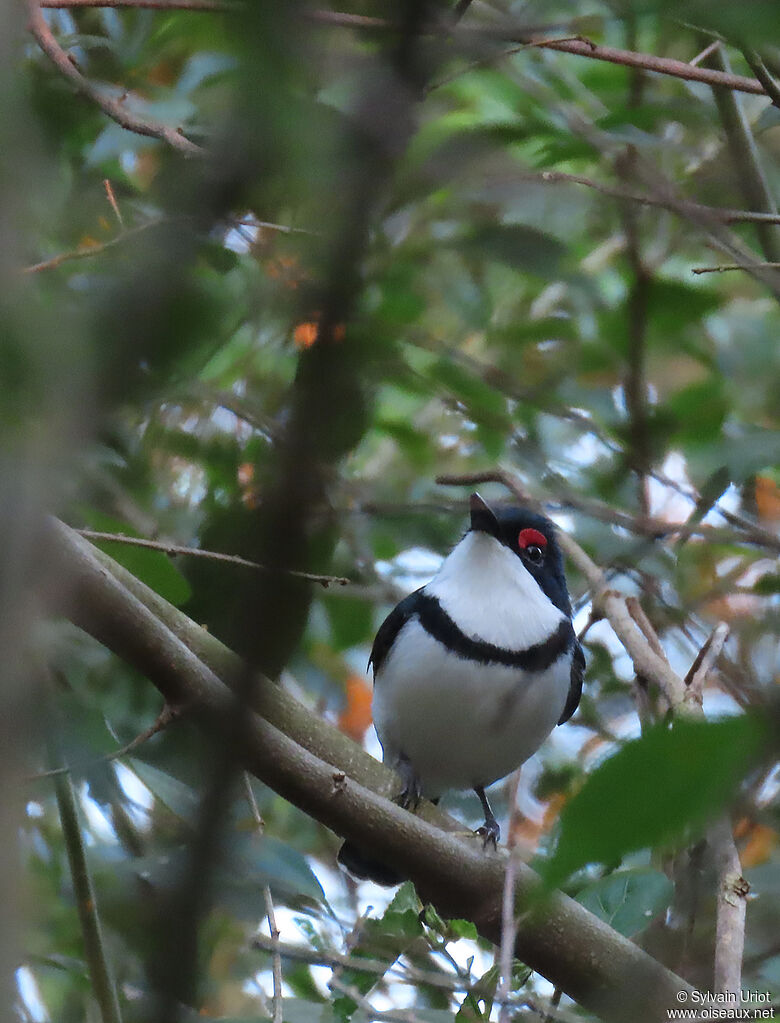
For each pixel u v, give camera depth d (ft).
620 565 32.96
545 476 33.45
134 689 29.71
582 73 34.01
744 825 29.37
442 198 32.58
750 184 31.96
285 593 10.23
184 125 27.40
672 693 26.53
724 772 8.31
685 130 37.78
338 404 11.05
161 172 22.52
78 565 19.49
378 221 24.47
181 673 19.79
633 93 30.50
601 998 22.38
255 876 24.67
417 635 30.81
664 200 26.89
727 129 31.83
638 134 26.61
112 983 24.49
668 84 34.50
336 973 22.72
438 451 39.45
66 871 28.76
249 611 10.10
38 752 25.35
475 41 11.69
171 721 20.04
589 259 37.04
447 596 31.09
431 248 31.83
